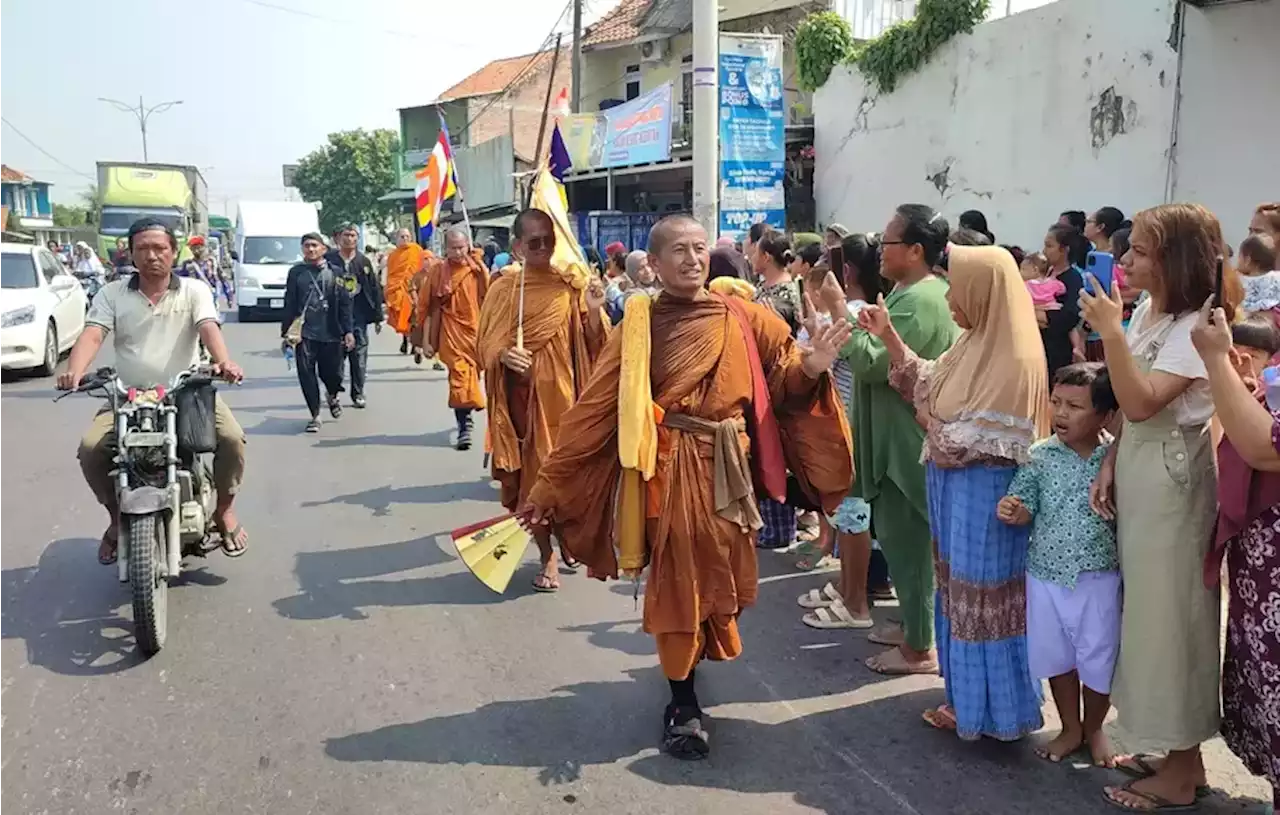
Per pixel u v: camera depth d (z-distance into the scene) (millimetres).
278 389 12164
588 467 3654
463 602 5105
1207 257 2930
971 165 11180
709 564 3490
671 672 3518
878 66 12344
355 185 54469
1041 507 3336
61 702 4000
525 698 4047
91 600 5109
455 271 8289
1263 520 2818
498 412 5281
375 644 4578
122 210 28203
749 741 3709
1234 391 2652
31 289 13227
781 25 18453
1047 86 10031
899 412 4035
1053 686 3512
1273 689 2844
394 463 8172
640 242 17453
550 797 3328
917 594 4188
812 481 3715
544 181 5266
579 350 5227
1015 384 3291
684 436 3480
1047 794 3330
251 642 4598
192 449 4691
